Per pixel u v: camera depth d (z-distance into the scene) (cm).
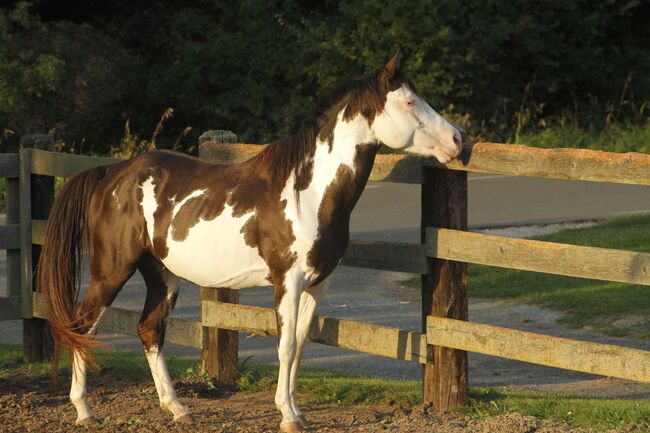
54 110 2784
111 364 941
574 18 3136
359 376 922
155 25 3189
